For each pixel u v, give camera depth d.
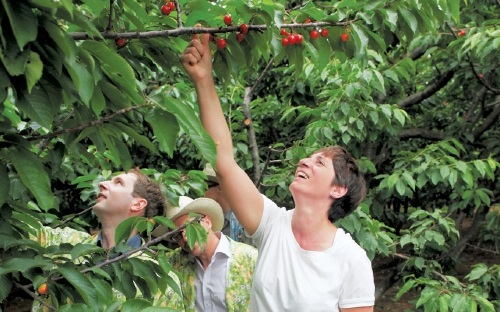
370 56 4.98
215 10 2.24
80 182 4.01
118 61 1.64
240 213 2.62
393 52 6.52
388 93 6.53
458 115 7.57
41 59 1.49
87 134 1.93
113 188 2.94
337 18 2.35
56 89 1.59
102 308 1.75
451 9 2.55
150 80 5.62
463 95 7.43
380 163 6.19
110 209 2.94
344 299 2.49
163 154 6.57
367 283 2.50
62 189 6.14
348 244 2.55
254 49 2.39
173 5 2.30
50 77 1.56
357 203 2.64
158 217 2.21
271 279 2.51
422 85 7.39
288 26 2.33
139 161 6.56
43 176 1.66
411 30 2.58
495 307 4.78
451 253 6.27
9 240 1.86
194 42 2.34
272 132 6.59
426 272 4.68
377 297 5.72
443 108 7.75
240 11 2.21
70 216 3.77
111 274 2.03
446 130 6.68
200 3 2.21
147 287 2.12
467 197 5.29
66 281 1.85
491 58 5.22
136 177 3.00
